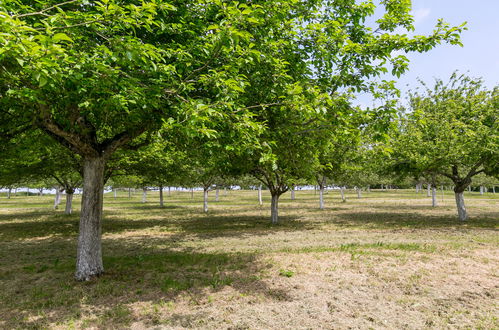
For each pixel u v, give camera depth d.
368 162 18.14
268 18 6.01
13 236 13.76
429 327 4.38
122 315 4.86
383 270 7.11
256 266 7.66
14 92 3.71
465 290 5.82
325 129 6.69
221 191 92.69
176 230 15.57
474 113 16.44
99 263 6.96
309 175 15.26
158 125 5.59
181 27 5.37
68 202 24.30
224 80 4.49
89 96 4.35
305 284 6.20
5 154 9.62
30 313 4.96
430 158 15.45
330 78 7.39
